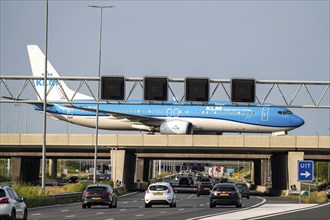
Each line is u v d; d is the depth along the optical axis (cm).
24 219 8756
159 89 14062
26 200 13375
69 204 15200
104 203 12925
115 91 14100
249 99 14175
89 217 10025
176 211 11850
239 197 13238
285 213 10988
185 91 14112
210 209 12606
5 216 7919
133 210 12288
